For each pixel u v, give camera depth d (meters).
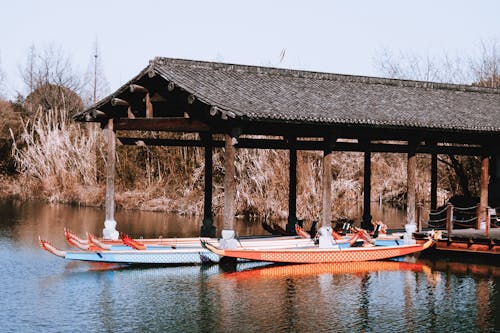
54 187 54.09
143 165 52.69
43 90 79.06
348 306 21.56
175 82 26.14
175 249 26.75
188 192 48.09
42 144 56.50
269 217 43.00
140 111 30.16
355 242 29.30
